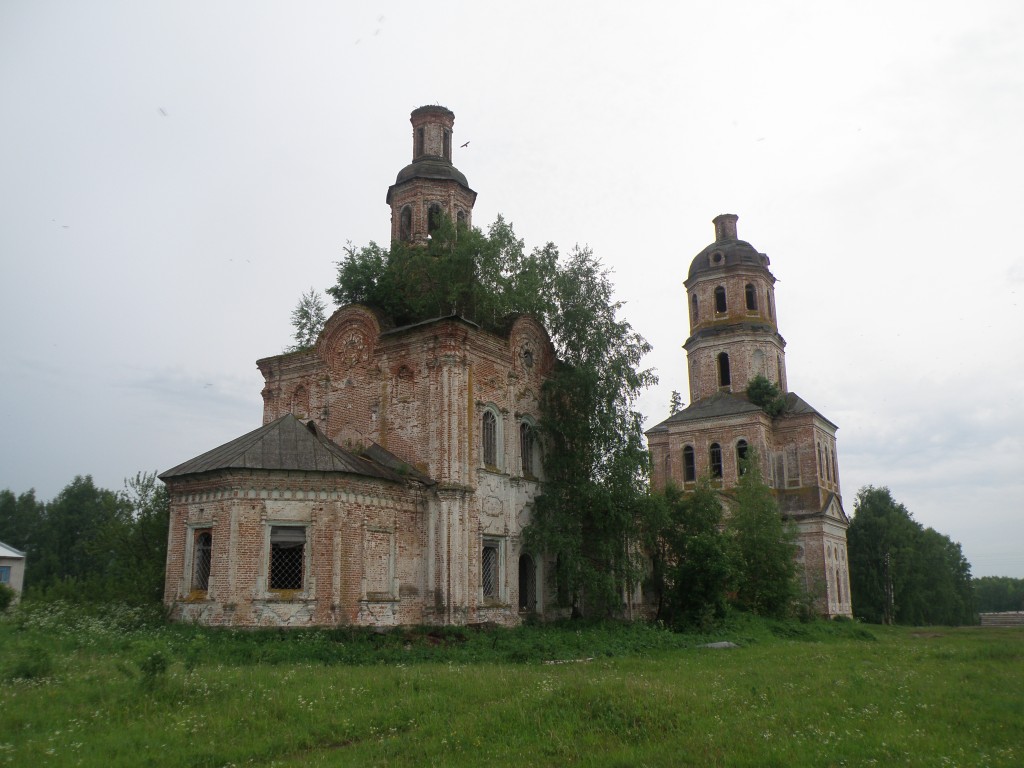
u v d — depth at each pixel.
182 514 25.73
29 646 18.14
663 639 27.86
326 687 14.75
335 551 24.84
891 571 73.62
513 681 15.81
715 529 36.94
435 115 39.25
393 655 21.50
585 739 11.26
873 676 17.88
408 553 27.52
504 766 9.95
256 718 12.39
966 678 17.86
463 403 29.36
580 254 35.38
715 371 57.88
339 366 32.44
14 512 78.56
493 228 35.38
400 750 10.81
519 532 31.81
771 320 59.09
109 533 33.84
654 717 12.28
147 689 13.73
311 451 26.00
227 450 26.48
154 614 24.70
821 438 55.62
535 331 34.34
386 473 27.22
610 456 32.62
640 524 33.78
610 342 34.19
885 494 83.88
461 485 28.47
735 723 12.03
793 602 42.75
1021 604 178.00
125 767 9.84
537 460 33.84
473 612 28.31
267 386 34.78
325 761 10.24
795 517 51.97
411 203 37.81
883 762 9.87
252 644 21.52
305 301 39.50
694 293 60.41
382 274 35.62
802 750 10.37
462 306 34.84
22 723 11.71
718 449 54.94
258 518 24.52
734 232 60.97
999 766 9.76
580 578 30.91
